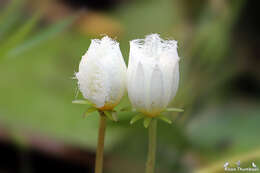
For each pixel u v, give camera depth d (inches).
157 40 6.0
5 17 7.9
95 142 7.9
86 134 7.9
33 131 8.1
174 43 6.1
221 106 8.2
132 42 6.0
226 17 9.0
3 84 8.3
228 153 7.5
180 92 8.3
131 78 6.0
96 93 6.0
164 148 7.6
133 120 6.1
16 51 7.3
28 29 7.2
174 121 7.7
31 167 8.2
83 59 6.0
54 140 8.3
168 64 6.0
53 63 8.8
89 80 6.0
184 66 8.8
